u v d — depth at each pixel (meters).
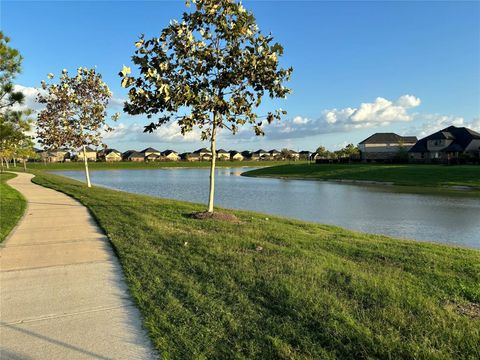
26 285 5.29
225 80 9.71
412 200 22.11
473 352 3.41
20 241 7.96
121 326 4.03
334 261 6.21
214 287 5.00
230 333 3.80
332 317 4.05
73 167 91.50
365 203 20.69
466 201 21.66
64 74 21.12
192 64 9.54
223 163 122.19
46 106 21.34
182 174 62.81
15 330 3.95
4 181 28.92
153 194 25.91
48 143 21.62
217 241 7.53
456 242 10.85
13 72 13.19
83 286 5.23
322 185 35.44
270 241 7.80
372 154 77.44
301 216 15.89
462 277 5.59
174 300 4.61
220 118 10.58
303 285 4.93
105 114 22.19
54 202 15.03
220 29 9.47
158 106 9.45
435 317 4.04
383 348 3.44
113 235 8.31
